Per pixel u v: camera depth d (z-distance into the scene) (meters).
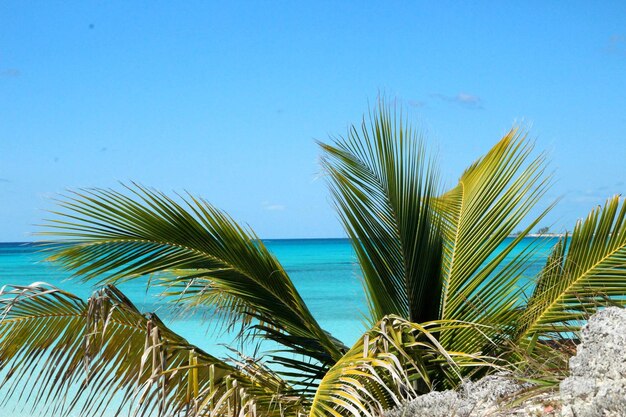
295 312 5.27
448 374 4.91
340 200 5.33
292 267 52.22
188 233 4.85
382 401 4.18
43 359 12.09
